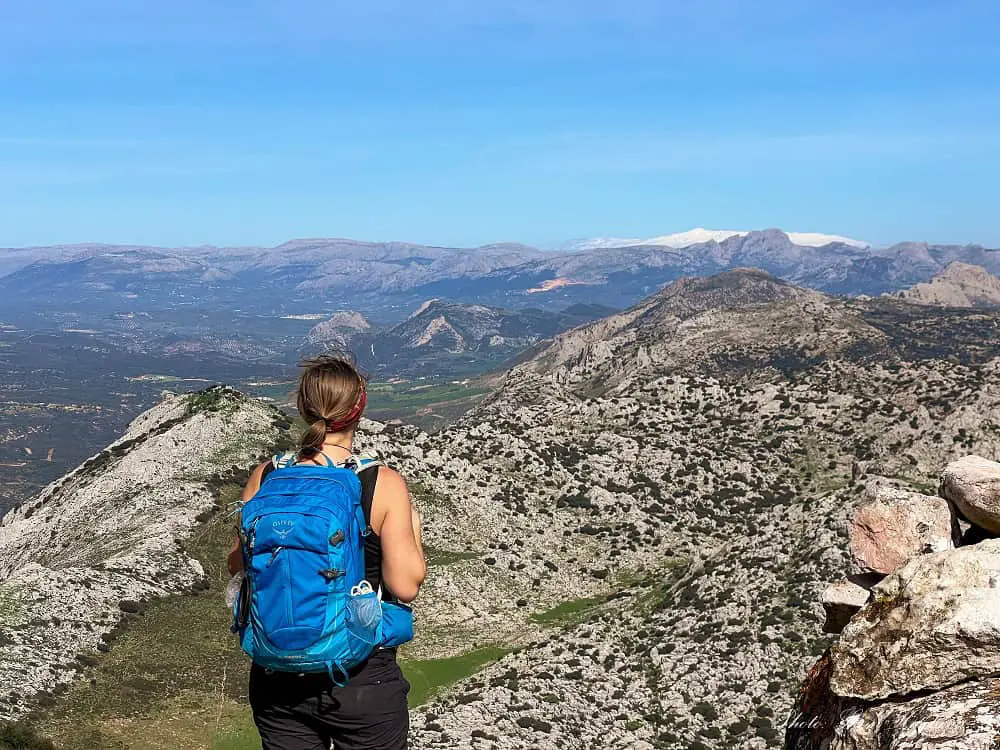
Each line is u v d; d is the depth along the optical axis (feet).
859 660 21.90
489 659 213.46
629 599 239.09
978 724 18.19
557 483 333.83
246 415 350.23
